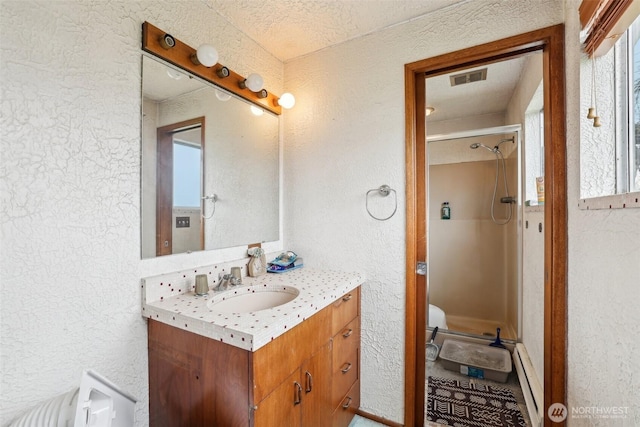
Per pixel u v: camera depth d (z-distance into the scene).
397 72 1.62
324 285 1.46
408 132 1.59
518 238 2.08
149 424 1.18
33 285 0.88
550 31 1.28
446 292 2.38
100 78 1.04
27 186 0.86
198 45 1.40
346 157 1.77
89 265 1.01
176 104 1.31
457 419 1.65
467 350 2.17
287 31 1.67
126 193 1.12
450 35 1.49
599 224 0.91
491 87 2.03
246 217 1.71
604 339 0.87
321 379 1.29
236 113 1.64
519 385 1.91
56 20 0.92
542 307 1.54
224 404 0.97
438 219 2.36
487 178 2.24
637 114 0.89
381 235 1.67
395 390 1.63
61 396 0.89
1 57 0.81
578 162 1.10
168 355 1.11
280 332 1.00
